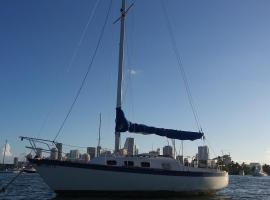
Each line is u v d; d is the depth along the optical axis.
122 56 25.25
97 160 21.88
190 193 24.41
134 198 22.22
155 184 22.39
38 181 44.50
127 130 23.20
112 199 21.62
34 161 21.02
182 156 26.20
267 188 46.50
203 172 24.67
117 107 23.86
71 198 21.23
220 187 27.20
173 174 22.98
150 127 23.80
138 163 22.50
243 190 40.47
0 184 36.53
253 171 155.25
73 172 20.84
